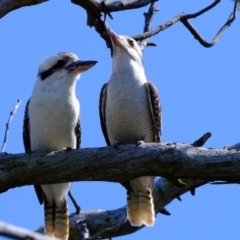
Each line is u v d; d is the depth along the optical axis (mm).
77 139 11094
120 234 11453
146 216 11484
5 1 9625
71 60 10922
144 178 11312
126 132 11453
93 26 11430
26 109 11055
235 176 8445
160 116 11422
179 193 11867
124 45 11461
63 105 10719
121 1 10781
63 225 11586
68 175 9117
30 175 9203
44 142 10836
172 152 8648
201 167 8508
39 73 10977
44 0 9750
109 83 11453
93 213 11961
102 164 8938
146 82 11453
